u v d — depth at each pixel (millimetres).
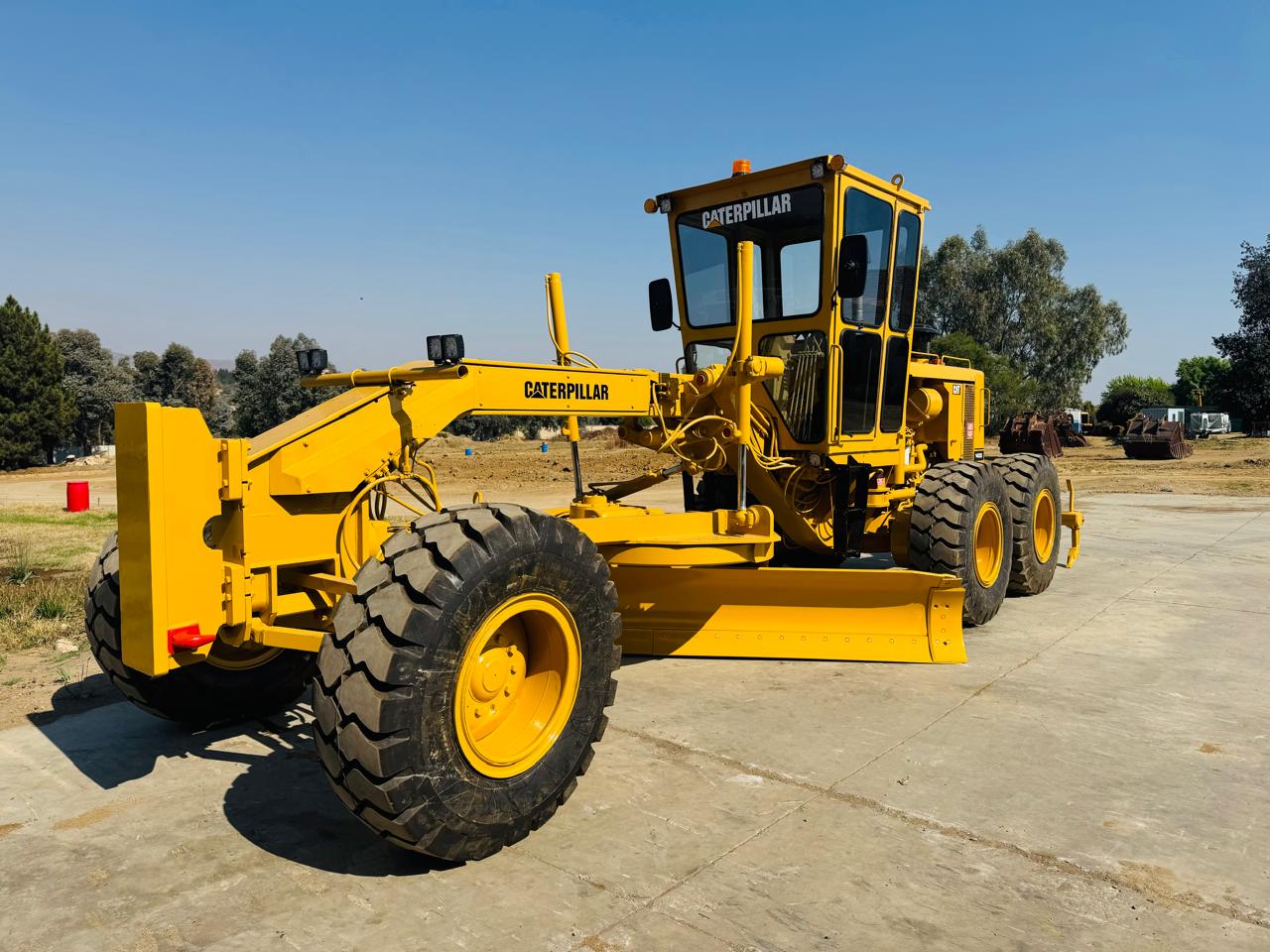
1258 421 41594
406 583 2781
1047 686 4762
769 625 5367
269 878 2846
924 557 5887
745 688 4762
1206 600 6914
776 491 5590
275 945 2473
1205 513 12578
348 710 2666
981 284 51094
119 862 2947
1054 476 7285
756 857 2951
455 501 15930
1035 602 6863
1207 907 2648
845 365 5730
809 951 2436
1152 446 25375
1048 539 7258
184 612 2924
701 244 5914
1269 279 40625
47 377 43344
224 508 3154
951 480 5957
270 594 3250
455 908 2656
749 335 4957
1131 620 6270
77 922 2592
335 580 3270
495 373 3828
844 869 2871
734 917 2596
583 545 3283
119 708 4504
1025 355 50688
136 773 3693
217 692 4105
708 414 5215
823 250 5383
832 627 5301
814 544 6020
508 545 2965
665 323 6109
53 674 5059
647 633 5426
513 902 2686
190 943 2484
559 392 4129
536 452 36969
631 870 2873
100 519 14328
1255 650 5488
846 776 3596
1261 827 3158
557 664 3240
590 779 3588
